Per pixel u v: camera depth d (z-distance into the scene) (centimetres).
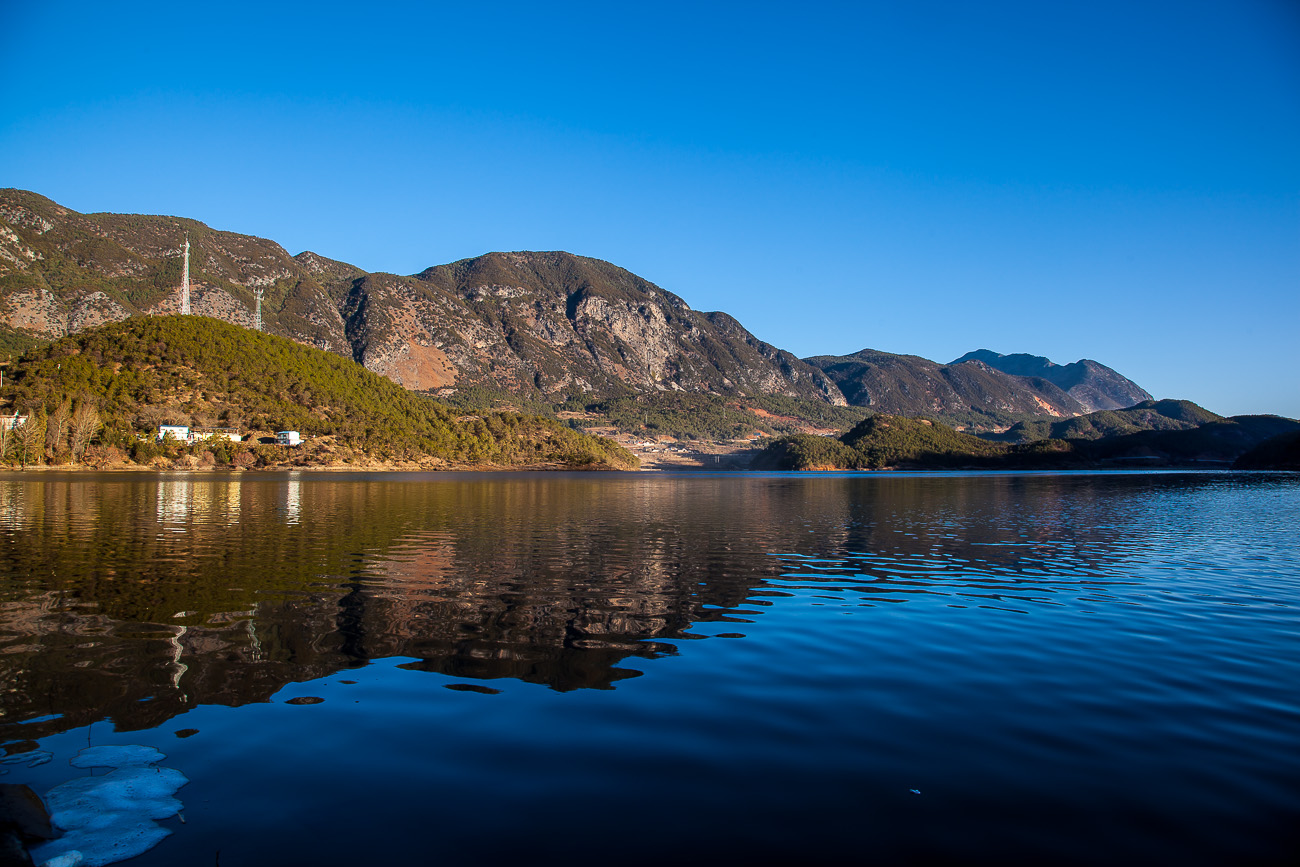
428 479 13825
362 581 2478
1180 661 1550
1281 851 798
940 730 1145
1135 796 926
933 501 7725
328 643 1642
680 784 948
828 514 5847
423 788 928
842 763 1018
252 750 1042
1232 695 1324
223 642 1641
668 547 3550
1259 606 2158
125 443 13700
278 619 1877
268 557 3050
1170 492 9606
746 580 2573
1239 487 11100
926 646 1666
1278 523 5047
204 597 2172
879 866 762
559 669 1455
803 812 876
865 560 3127
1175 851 797
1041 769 1005
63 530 4041
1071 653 1612
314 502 6625
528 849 786
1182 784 961
